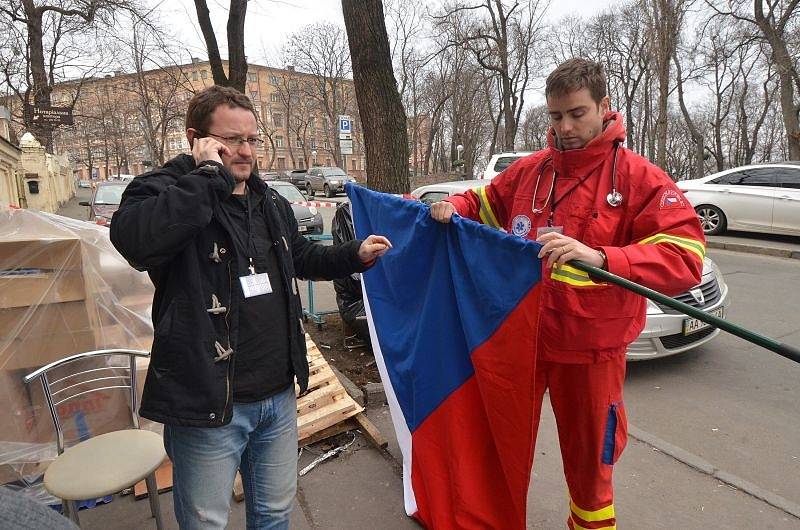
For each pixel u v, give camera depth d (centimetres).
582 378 184
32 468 260
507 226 218
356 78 475
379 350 257
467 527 208
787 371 425
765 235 1048
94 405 275
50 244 257
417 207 222
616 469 289
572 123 175
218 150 156
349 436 329
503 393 184
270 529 188
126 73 2623
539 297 168
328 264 202
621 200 176
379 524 248
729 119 4244
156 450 215
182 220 140
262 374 166
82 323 268
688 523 245
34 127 2250
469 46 2494
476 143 4281
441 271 212
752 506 257
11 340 254
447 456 219
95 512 259
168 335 149
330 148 5231
